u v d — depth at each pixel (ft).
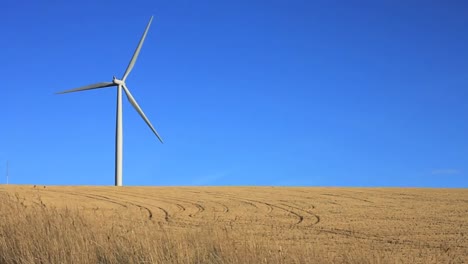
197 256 36.27
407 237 62.59
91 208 87.35
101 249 38.40
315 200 104.63
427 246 56.39
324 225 73.10
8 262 38.99
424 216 82.28
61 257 37.52
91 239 39.83
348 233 65.62
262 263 34.58
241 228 69.41
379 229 69.26
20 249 39.11
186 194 113.80
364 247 54.85
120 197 106.11
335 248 52.90
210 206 95.45
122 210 86.69
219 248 36.40
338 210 89.92
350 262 34.42
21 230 42.09
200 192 118.21
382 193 117.08
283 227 70.95
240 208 92.94
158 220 76.74
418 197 108.68
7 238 41.32
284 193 117.19
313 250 37.88
